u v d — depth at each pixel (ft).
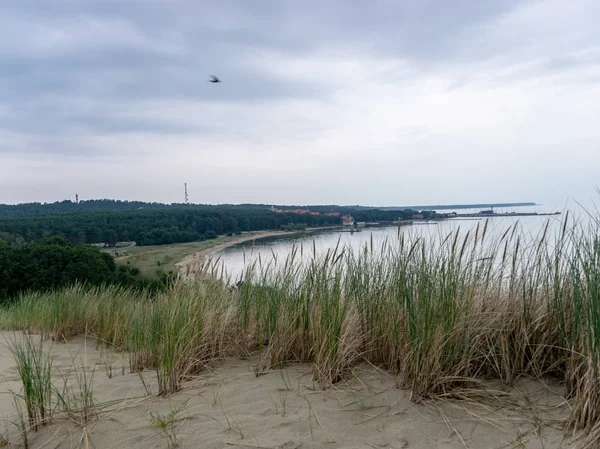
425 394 10.39
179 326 14.98
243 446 9.04
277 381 12.81
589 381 8.50
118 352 20.40
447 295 11.25
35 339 23.47
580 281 10.45
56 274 81.82
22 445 9.97
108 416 11.09
